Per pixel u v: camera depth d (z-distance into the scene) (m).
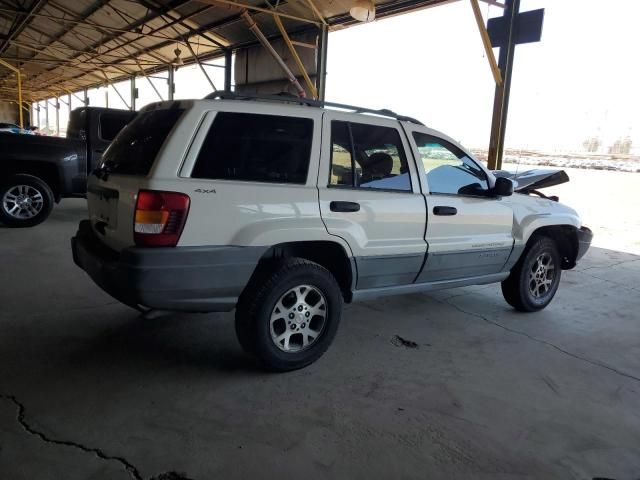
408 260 3.56
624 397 3.08
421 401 2.89
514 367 3.43
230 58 17.58
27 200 7.13
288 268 2.98
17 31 20.84
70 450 2.25
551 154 18.58
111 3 15.86
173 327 3.76
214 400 2.77
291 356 3.11
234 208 2.79
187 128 2.78
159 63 22.20
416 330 4.04
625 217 11.05
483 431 2.61
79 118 7.76
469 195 3.92
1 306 3.98
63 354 3.21
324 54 13.23
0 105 43.31
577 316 4.68
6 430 2.37
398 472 2.24
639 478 2.30
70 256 5.66
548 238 4.61
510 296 4.61
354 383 3.06
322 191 3.10
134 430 2.44
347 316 4.29
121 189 2.85
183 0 14.21
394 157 3.50
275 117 3.03
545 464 2.36
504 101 9.29
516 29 9.03
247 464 2.23
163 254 2.63
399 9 11.34
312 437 2.47
